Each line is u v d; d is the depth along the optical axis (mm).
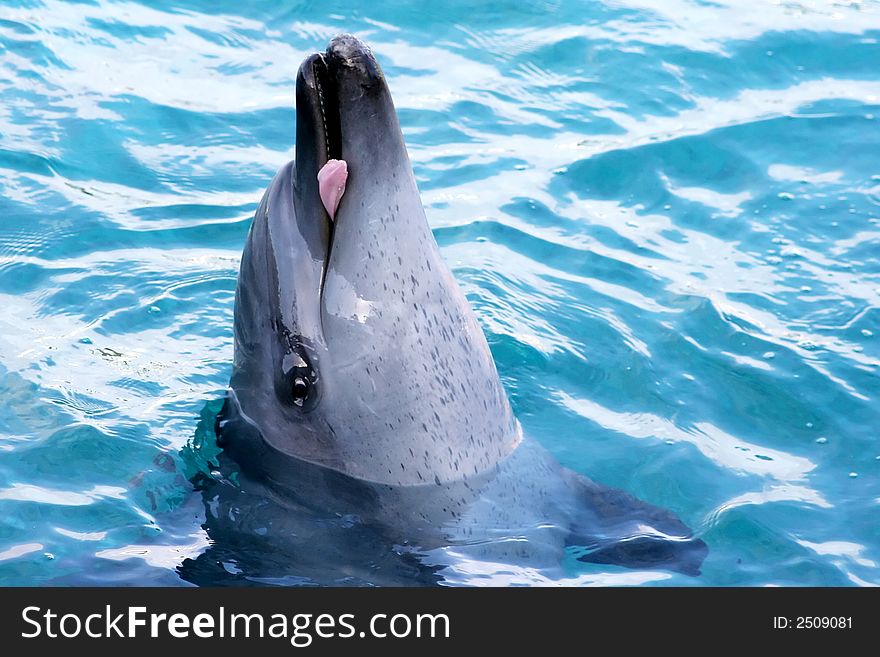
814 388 14711
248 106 21125
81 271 16391
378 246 11039
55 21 22781
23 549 11391
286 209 11281
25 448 12859
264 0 24500
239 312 11883
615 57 23266
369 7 24562
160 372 14398
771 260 17422
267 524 11664
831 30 24328
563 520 12109
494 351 15102
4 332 14930
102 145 19547
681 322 15969
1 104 20234
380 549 11469
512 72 22797
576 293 16531
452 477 11883
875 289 16688
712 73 22844
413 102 21625
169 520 11828
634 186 19375
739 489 12992
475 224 18094
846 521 12469
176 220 17844
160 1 24188
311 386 11461
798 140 20594
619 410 14289
